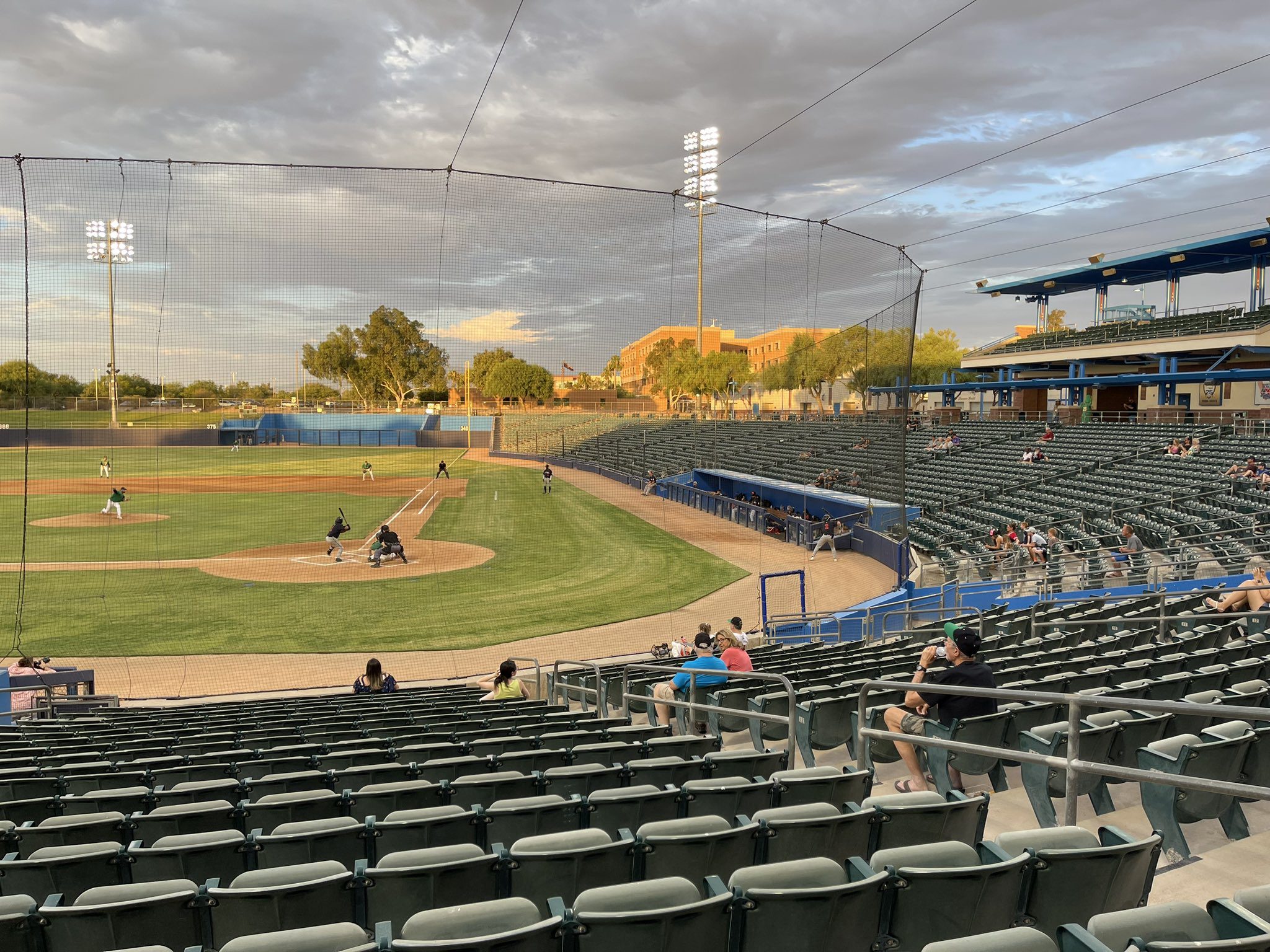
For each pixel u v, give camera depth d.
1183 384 41.38
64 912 3.21
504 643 17.34
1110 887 3.28
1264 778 4.77
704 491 36.19
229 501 39.31
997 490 27.84
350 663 16.02
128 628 18.34
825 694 7.63
